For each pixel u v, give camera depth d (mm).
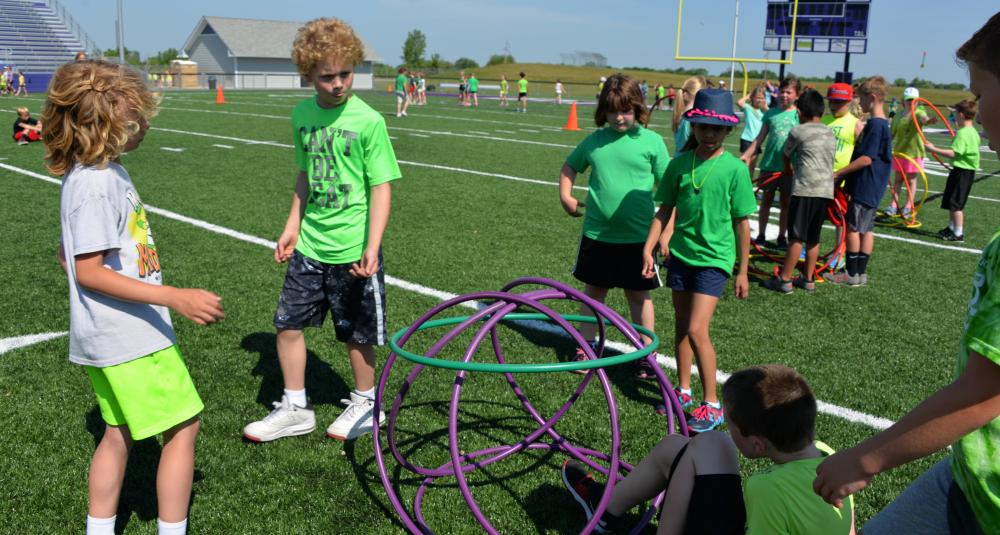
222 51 60844
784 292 6078
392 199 9430
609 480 2441
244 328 4812
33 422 3508
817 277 6527
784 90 7520
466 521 2836
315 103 3303
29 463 3154
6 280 5680
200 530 2738
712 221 3609
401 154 14219
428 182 10875
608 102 4039
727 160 3602
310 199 3303
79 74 2170
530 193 10188
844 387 4180
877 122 6125
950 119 30906
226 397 3840
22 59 49594
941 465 1802
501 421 3658
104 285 2184
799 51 32969
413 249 6961
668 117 28016
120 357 2266
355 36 3191
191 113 23250
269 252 6676
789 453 2080
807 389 2088
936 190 12680
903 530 1824
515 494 3027
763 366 2191
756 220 9367
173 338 2412
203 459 3230
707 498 2248
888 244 8172
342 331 3338
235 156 13078
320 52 3076
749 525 2086
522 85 31984
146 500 2914
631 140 4137
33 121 14109
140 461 3207
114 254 2256
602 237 4215
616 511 2650
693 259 3658
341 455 3303
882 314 5578
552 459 3312
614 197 4152
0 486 2980
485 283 5965
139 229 2348
